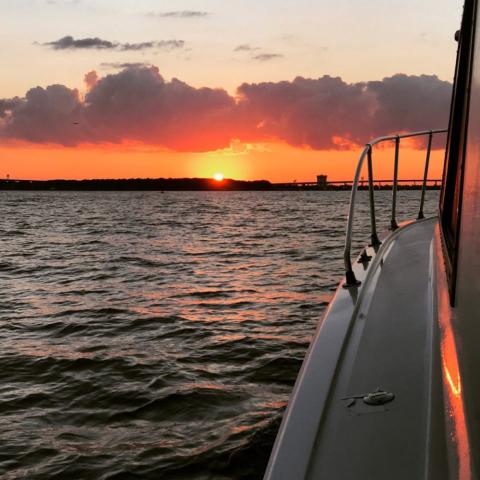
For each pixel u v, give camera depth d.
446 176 3.41
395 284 3.04
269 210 73.44
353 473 1.53
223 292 12.55
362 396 1.90
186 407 5.98
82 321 9.98
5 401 6.32
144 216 58.28
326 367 2.11
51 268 17.81
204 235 31.00
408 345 2.24
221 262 18.45
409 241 4.23
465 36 2.70
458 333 1.79
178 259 19.59
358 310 2.67
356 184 3.19
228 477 4.67
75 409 6.07
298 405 1.88
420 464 1.52
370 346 2.27
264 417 5.68
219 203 118.25
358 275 3.23
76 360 7.62
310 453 1.63
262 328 9.09
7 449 5.23
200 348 8.05
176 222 45.75
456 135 3.16
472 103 1.66
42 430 5.60
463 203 1.68
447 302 2.26
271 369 7.04
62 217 56.75
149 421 5.73
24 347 8.37
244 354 7.67
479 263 1.23
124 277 15.43
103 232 34.59
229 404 6.03
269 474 1.58
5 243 27.41
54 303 11.80
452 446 1.36
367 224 37.41
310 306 10.74
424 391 1.88
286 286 13.13
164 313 10.42
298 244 24.14
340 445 1.66
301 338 8.40
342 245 23.12
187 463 4.88
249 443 5.17
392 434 1.67
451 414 1.46
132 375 6.98
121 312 10.64
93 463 4.94
